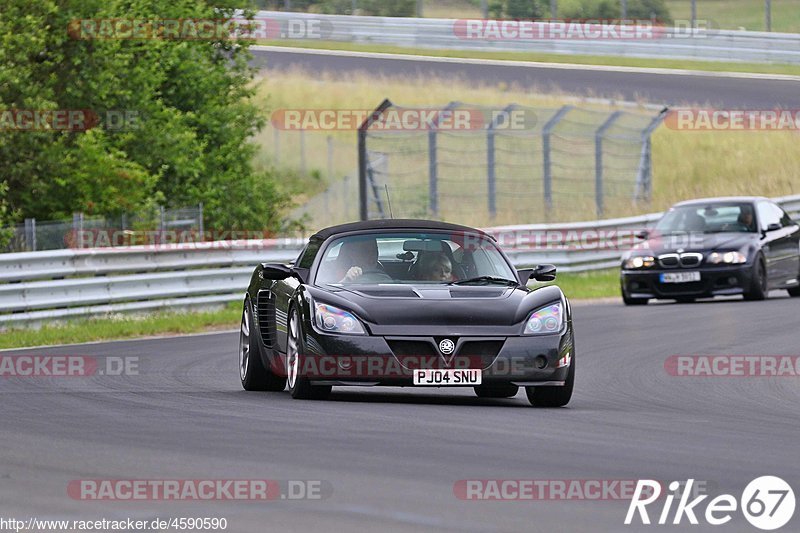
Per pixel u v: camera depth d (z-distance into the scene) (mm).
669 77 159875
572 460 26781
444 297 36719
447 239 39938
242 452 27422
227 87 117938
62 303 66750
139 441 29062
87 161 94125
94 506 22094
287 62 173375
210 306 74938
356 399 38250
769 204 82312
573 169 139375
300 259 41219
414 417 33219
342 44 185250
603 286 92562
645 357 51375
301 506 21969
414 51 180375
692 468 26016
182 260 74062
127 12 100750
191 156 106562
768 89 150500
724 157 144625
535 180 137250
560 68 167875
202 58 113062
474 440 29312
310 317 36156
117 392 40031
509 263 39969
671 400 39438
